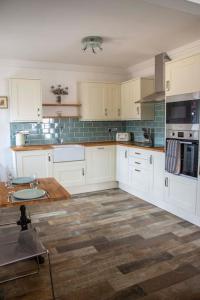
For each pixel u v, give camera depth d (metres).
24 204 1.72
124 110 4.88
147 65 4.57
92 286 1.96
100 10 2.43
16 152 3.95
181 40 3.40
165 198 3.51
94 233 2.87
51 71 4.64
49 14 2.50
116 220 3.24
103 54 4.05
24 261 2.30
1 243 1.81
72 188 4.46
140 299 1.82
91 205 3.84
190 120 2.97
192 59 2.90
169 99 3.29
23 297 1.85
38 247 1.75
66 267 2.21
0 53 3.93
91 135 5.06
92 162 4.55
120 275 2.10
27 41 3.35
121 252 2.46
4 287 1.96
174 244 2.61
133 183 4.28
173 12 2.50
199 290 1.91
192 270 2.16
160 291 1.90
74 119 4.88
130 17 2.61
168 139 3.34
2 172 4.41
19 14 2.49
